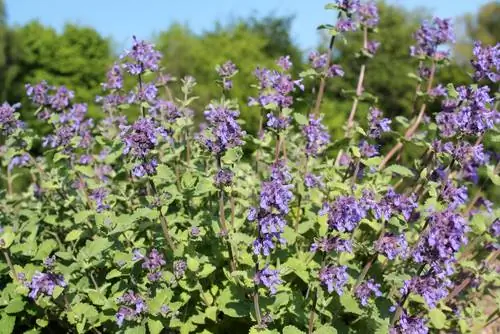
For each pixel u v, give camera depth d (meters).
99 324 0.64
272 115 0.67
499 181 0.68
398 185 0.77
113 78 0.74
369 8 0.77
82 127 0.74
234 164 0.63
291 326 0.60
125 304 0.61
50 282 0.61
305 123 0.67
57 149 0.69
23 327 0.71
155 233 0.66
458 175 0.73
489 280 0.68
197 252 0.65
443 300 0.68
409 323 0.58
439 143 0.65
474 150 0.61
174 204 0.70
